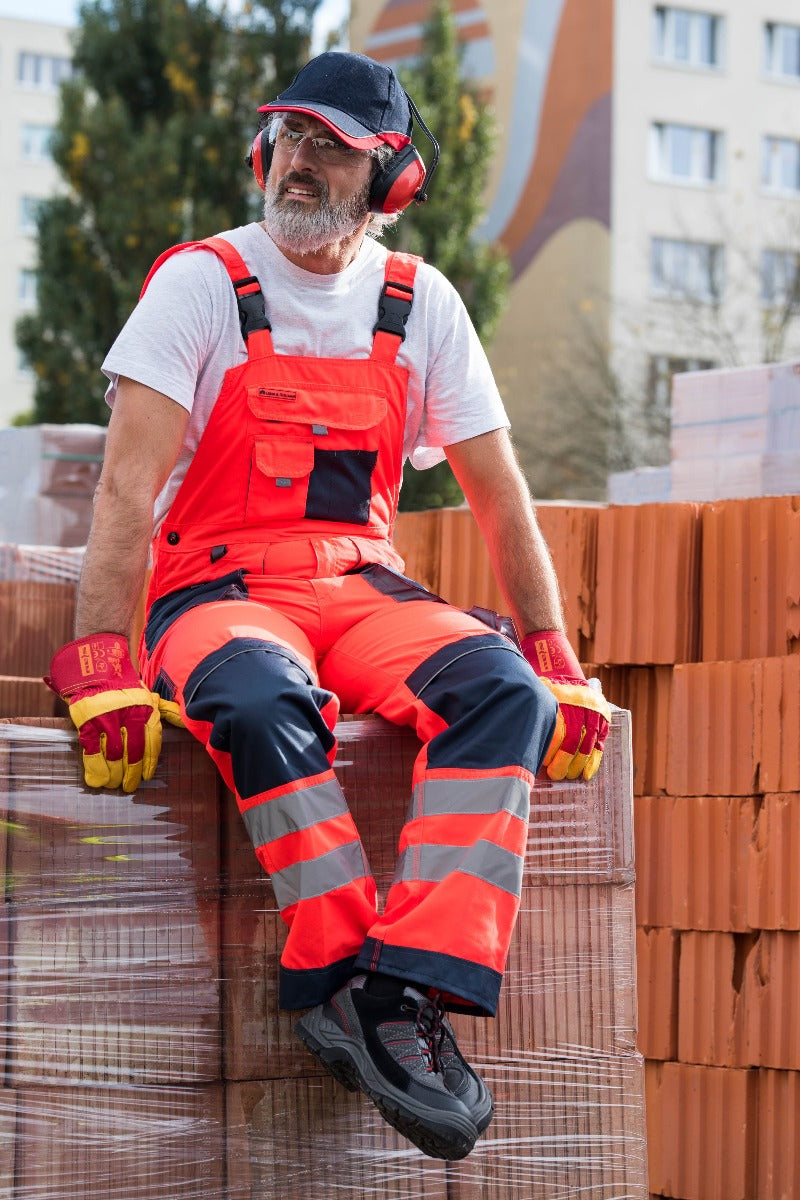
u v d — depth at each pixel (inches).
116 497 122.4
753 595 189.9
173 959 117.7
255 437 129.1
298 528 131.5
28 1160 112.0
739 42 1524.4
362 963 113.0
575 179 1481.3
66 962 114.4
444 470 1013.2
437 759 118.2
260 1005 120.3
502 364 1529.3
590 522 201.3
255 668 114.8
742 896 185.3
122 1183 114.4
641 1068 134.6
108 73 1283.2
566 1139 130.5
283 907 115.4
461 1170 126.3
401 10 1616.6
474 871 114.1
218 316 128.6
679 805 192.1
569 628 200.1
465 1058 127.8
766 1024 182.1
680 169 1504.7
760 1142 182.4
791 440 252.1
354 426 131.0
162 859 118.0
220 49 1229.7
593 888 134.3
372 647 127.8
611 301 1432.1
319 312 131.5
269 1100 120.1
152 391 124.6
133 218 1182.9
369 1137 123.4
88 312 1207.6
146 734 115.0
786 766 181.8
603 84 1471.5
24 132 2461.9
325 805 114.4
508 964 130.3
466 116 1184.8
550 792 133.3
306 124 129.7
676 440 269.7
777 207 1524.4
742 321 1359.5
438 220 1163.9
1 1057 111.7
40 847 114.3
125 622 120.9
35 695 224.7
